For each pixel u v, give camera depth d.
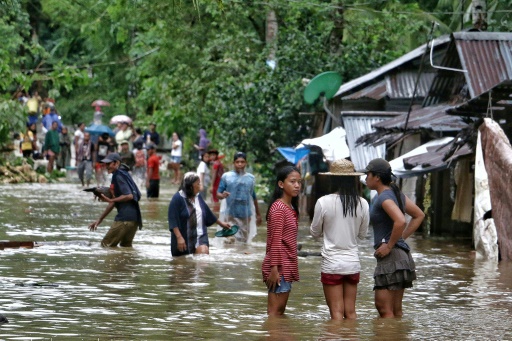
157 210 57.94
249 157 76.75
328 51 70.50
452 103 52.22
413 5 73.75
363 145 54.75
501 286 29.50
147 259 34.06
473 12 53.41
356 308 24.73
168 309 23.91
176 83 84.19
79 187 77.62
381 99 62.47
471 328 22.22
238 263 33.56
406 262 22.97
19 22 71.38
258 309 24.19
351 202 22.47
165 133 103.50
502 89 37.28
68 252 35.34
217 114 74.94
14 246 36.28
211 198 72.06
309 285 28.84
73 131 126.81
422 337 21.02
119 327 21.45
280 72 68.75
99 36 112.81
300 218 60.34
